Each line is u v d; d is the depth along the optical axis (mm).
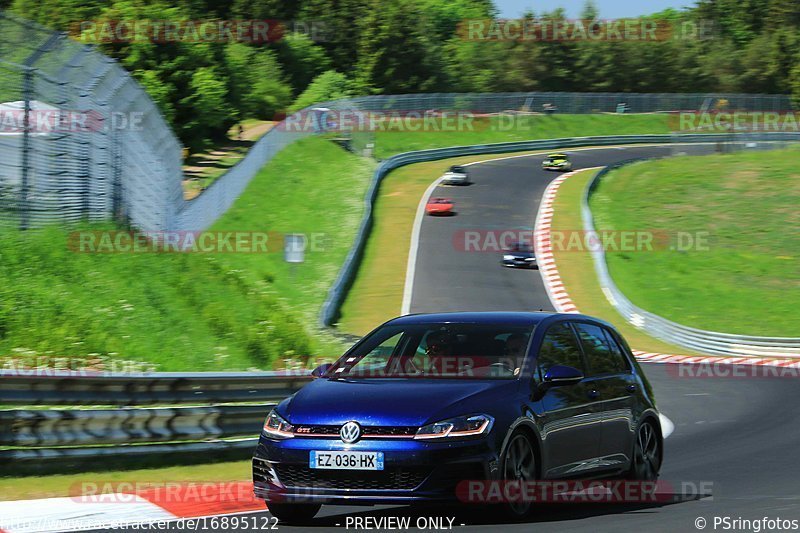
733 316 98438
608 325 21062
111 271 48562
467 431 16141
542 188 167500
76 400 24859
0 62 45625
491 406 16641
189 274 55062
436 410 16297
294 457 16359
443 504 15922
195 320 48281
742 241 130000
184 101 149750
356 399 16828
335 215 126438
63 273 45500
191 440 27000
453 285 106000
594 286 107750
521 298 102438
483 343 18453
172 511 19156
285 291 88438
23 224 47312
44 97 48312
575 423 18188
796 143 187625
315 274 99562
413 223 134625
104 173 55969
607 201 153500
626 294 105562
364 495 16031
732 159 175500
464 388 17000
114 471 24188
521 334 18609
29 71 47125
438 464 15836
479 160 192625
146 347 42469
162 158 73500
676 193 155000
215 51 169375
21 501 19969
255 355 47750
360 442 16094
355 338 71125
